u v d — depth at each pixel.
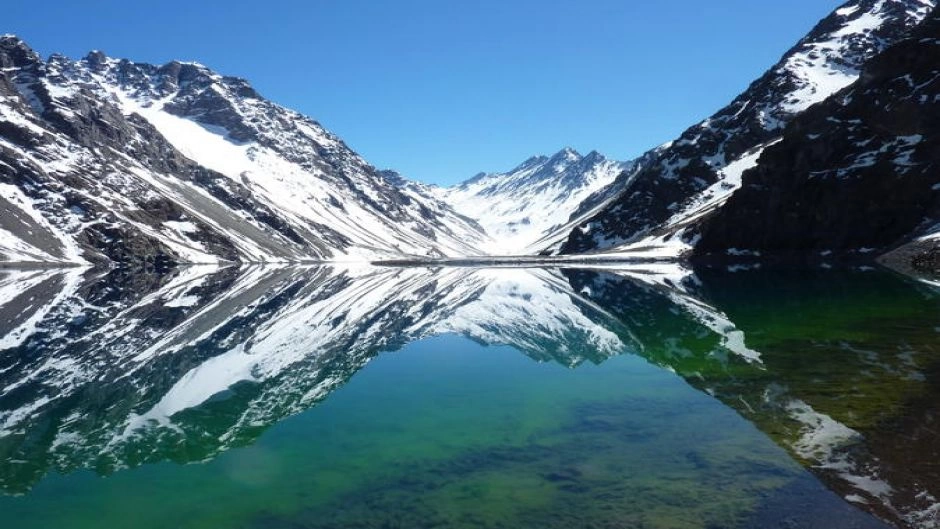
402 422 23.69
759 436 19.22
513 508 15.41
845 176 117.19
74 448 21.56
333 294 89.56
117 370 35.69
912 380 23.92
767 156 138.25
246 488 17.42
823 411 20.84
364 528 14.70
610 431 21.05
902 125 111.88
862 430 18.70
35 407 27.45
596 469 17.61
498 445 20.33
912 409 20.25
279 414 25.55
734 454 17.92
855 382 24.20
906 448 17.08
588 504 15.34
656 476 16.80
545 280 111.44
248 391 30.17
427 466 18.67
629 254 176.12
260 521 15.31
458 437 21.44
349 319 59.66
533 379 30.89
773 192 132.75
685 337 39.88
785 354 31.22
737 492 15.41
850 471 16.06
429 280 125.31
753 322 43.72
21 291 90.56
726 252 141.50
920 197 103.56
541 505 15.45
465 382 30.92
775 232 130.88
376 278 136.38
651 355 34.72
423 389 29.62
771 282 80.12
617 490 16.05
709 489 15.69
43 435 23.19
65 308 68.31
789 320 43.25
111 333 49.94
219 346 43.88
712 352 33.88
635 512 14.73
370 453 20.06
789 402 22.36
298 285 110.44
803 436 18.80
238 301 77.94
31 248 180.12
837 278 76.81
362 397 28.27
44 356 40.22
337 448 20.73
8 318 59.56
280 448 20.91
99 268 171.62
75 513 16.08
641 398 25.22
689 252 154.75
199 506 16.34
